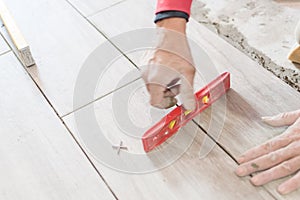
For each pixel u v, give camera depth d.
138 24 1.29
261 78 1.08
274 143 0.92
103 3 1.39
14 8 1.42
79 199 0.90
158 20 0.92
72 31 1.31
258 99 1.03
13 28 1.27
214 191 0.88
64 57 1.22
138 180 0.91
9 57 1.26
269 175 0.88
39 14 1.39
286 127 0.96
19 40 1.21
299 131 0.92
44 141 1.02
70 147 1.00
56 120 1.06
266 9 1.30
